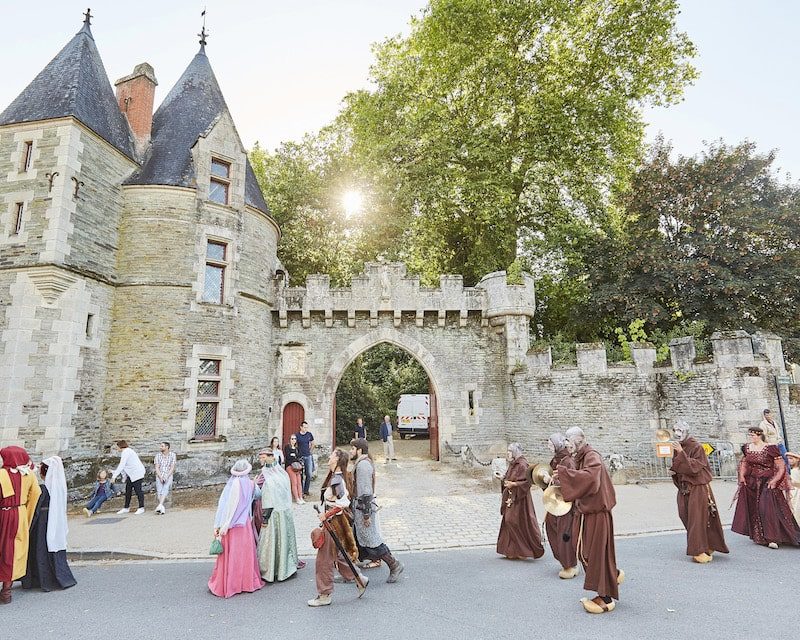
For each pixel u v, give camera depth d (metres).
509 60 22.05
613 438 15.23
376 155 22.58
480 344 18.92
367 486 6.15
